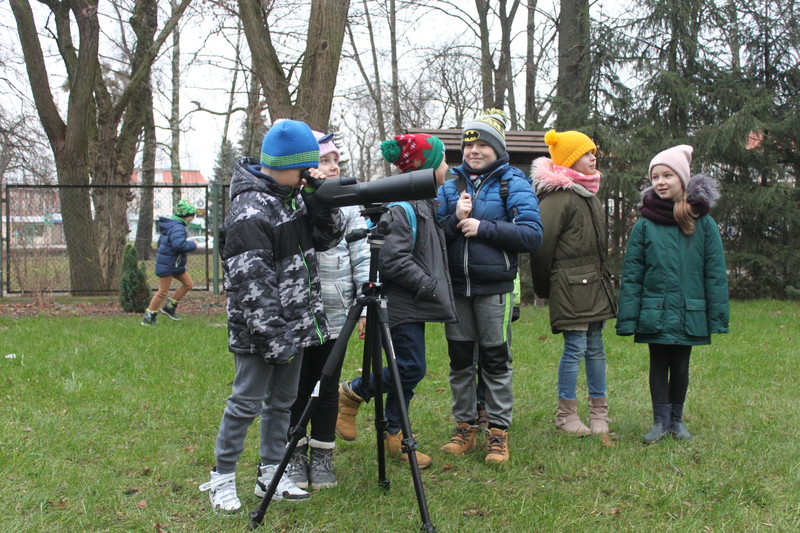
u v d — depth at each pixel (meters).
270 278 2.71
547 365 5.98
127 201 13.09
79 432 4.04
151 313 8.51
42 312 9.88
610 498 3.18
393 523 2.93
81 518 2.93
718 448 3.80
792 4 12.20
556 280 4.08
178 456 3.71
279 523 2.89
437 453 3.85
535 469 3.59
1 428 4.00
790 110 12.05
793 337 7.38
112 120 13.50
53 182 18.12
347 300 3.47
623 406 4.79
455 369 3.81
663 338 3.93
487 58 17.14
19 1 12.20
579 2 12.85
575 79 12.95
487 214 3.71
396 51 18.88
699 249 3.96
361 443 4.02
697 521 2.92
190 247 8.61
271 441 3.14
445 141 8.08
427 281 3.38
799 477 3.33
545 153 7.97
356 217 3.50
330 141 3.48
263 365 2.90
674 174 3.96
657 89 11.95
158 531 2.84
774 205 11.60
